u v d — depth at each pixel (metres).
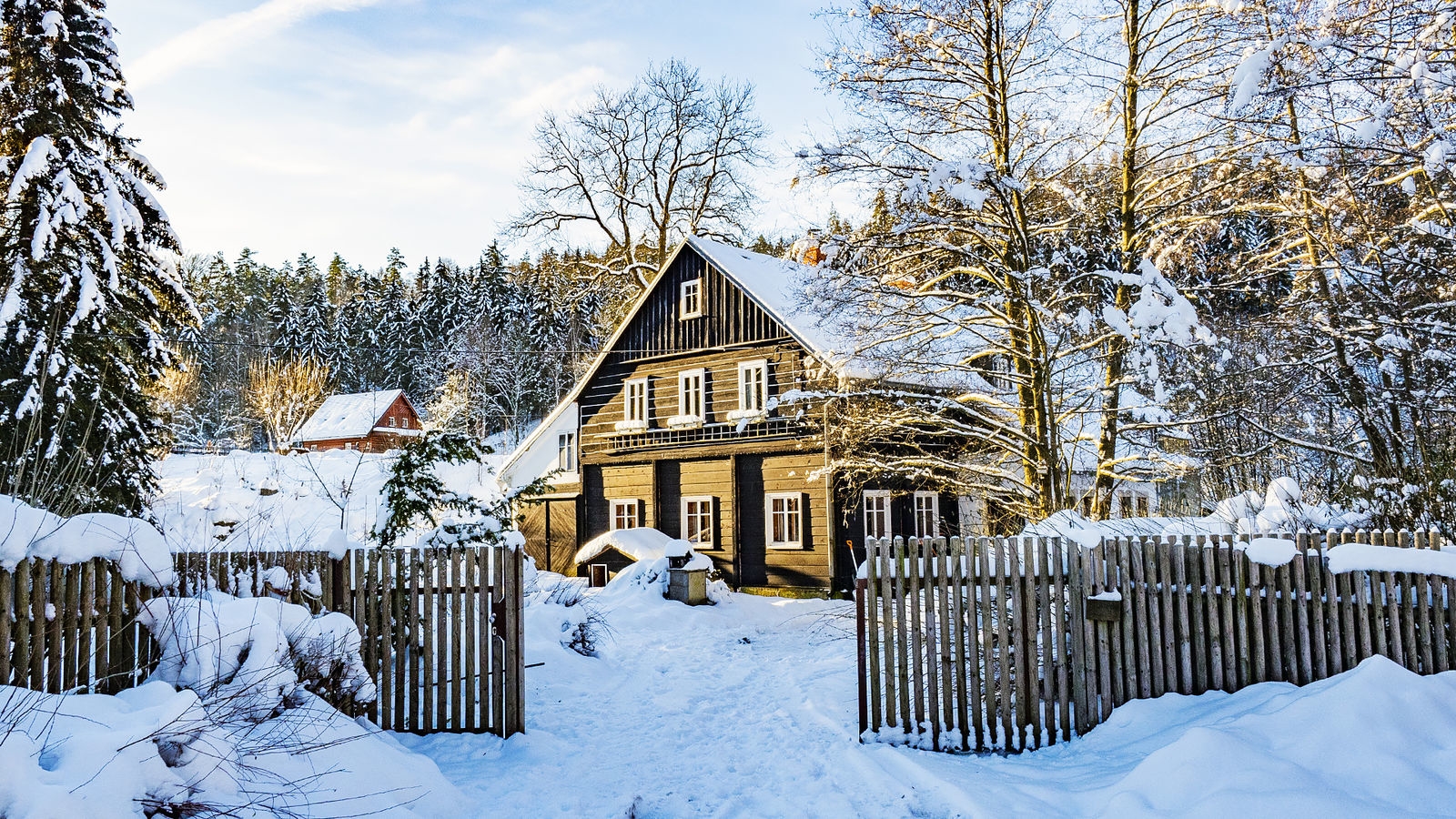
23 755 3.99
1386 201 13.23
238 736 5.45
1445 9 9.90
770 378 24.30
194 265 88.06
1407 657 6.65
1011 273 14.53
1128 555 7.25
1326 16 10.70
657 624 17.41
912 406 17.00
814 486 23.16
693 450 25.72
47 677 5.83
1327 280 14.09
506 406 63.16
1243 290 15.90
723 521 25.02
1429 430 10.77
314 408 64.19
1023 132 15.86
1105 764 6.28
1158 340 13.31
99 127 18.62
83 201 17.08
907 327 16.17
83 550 6.02
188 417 47.81
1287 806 4.72
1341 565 6.86
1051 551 7.48
